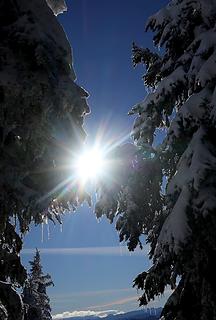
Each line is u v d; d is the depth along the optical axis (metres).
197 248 7.85
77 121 8.96
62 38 9.20
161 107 9.29
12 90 7.86
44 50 8.20
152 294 8.59
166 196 8.23
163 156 9.17
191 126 8.41
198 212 7.64
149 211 9.23
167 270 8.34
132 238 9.20
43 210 8.70
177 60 9.27
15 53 8.45
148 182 9.13
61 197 9.50
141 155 9.22
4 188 8.34
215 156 8.16
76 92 8.44
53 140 9.02
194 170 7.80
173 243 7.64
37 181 8.98
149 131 9.41
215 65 8.36
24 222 9.00
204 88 8.62
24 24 8.62
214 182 7.88
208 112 8.27
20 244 9.05
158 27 9.66
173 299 8.62
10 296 8.92
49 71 8.24
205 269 7.92
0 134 8.52
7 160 8.59
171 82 8.93
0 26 8.77
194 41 9.02
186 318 8.38
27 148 8.67
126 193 9.16
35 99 7.99
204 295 7.88
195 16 9.27
